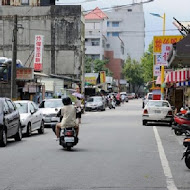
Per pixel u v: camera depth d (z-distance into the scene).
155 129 38.09
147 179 14.67
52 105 42.66
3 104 26.03
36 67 72.31
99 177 14.99
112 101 91.38
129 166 17.53
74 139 22.73
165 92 79.44
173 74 49.12
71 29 87.88
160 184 13.78
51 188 13.08
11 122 26.38
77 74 88.19
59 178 14.75
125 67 198.25
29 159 19.42
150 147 24.58
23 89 56.47
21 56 87.75
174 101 65.81
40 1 90.19
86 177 14.97
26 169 16.64
